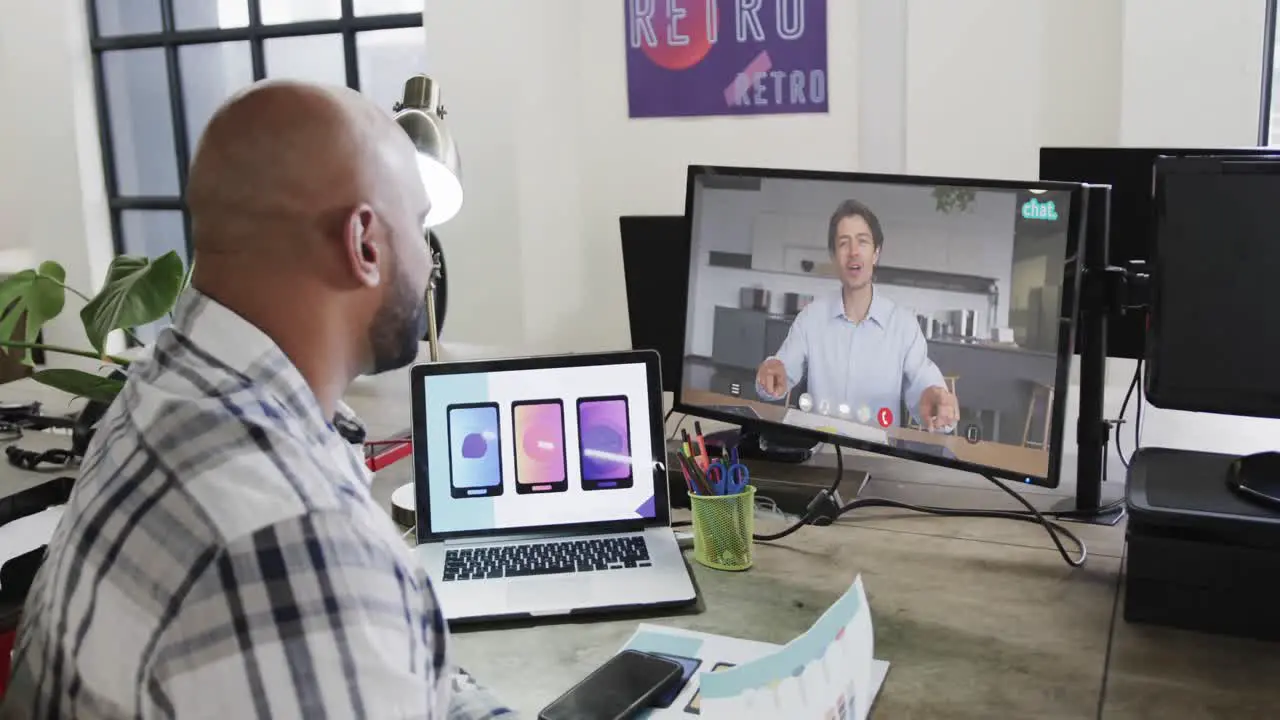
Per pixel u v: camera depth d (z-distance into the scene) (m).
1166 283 1.24
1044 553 1.38
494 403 1.42
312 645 0.67
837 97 3.53
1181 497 1.20
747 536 1.34
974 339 1.33
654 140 3.85
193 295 0.78
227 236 0.76
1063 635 1.16
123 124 4.70
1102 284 1.43
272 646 0.66
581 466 1.42
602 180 3.97
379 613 0.70
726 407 1.58
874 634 1.17
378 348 0.84
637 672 1.05
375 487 1.67
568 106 3.89
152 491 0.69
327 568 0.68
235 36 4.38
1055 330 1.26
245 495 0.68
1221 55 2.93
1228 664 1.09
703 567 1.36
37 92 4.67
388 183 0.81
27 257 4.80
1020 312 1.29
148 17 4.54
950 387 1.36
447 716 0.94
